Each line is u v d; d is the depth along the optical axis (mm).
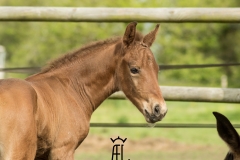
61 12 10383
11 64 40781
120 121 23484
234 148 6957
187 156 15383
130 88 8312
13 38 46531
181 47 40344
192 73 39969
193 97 10164
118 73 8531
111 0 36188
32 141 6793
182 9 10305
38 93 7465
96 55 8719
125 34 8297
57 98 7938
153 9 10328
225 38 45750
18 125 6613
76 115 8195
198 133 20359
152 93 8070
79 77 8586
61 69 8531
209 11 10258
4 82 6871
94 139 19047
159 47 40094
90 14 10344
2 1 41844
